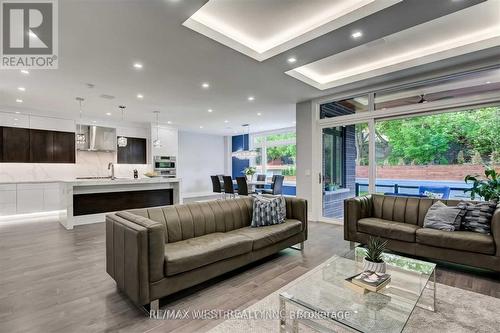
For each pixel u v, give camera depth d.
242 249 2.82
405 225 3.42
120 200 5.87
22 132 6.41
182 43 3.10
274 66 3.79
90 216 5.46
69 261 3.31
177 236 2.92
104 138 7.96
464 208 3.14
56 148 6.91
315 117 5.70
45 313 2.15
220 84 4.62
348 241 4.14
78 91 4.94
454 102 4.04
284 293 1.85
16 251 3.71
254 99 5.65
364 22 2.70
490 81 3.79
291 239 3.55
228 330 1.93
